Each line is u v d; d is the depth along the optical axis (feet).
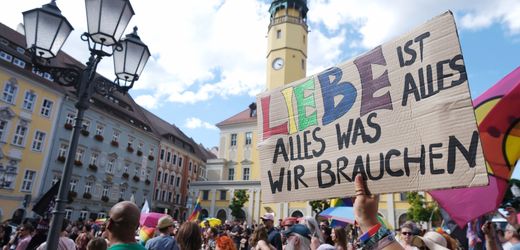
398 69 8.36
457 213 10.87
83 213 108.78
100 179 116.98
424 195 87.35
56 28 16.24
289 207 119.03
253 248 18.51
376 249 5.55
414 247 11.80
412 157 7.64
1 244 34.60
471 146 6.86
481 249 14.08
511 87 10.57
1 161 88.43
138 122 140.05
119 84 18.19
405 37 8.39
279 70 136.36
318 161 9.43
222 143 146.61
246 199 119.34
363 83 9.01
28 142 95.14
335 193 8.84
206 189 133.90
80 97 15.83
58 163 102.32
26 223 23.13
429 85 7.70
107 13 15.75
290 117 10.52
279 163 10.34
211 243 35.58
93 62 16.52
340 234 17.92
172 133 163.53
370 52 9.05
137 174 135.74
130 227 8.73
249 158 139.03
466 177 6.77
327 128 9.50
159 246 16.17
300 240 15.40
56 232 13.56
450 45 7.55
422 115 7.68
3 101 90.02
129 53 17.83
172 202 158.30
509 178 10.21
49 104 102.22
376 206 6.18
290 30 139.74
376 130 8.43
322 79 10.03
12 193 89.97
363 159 8.46
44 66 15.89
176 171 163.43
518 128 10.34
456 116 7.16
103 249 13.87
